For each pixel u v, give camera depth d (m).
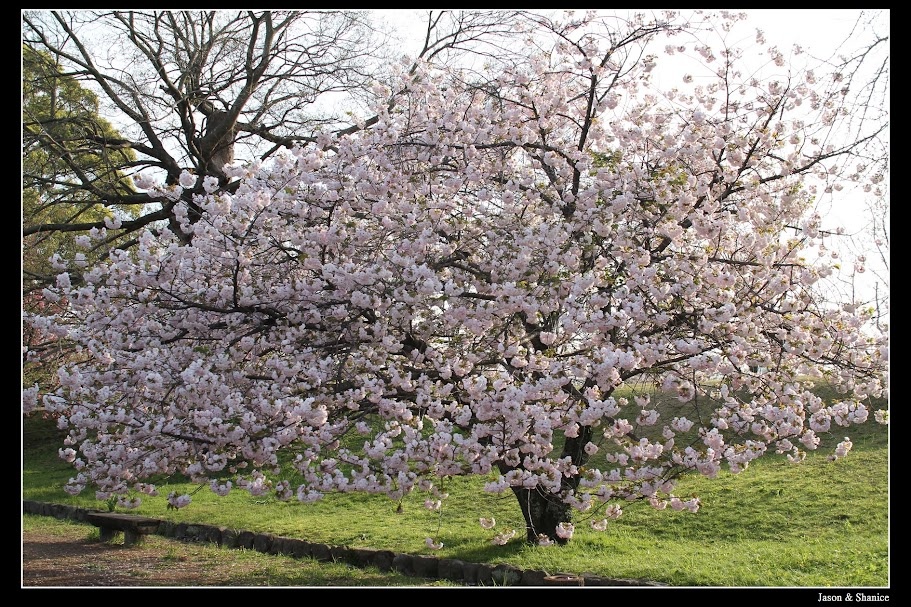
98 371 6.33
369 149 7.11
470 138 7.05
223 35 14.41
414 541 8.27
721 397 6.40
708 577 6.33
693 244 7.19
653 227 6.64
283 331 6.50
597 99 7.36
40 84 13.53
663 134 7.09
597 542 7.76
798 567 6.66
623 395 11.46
